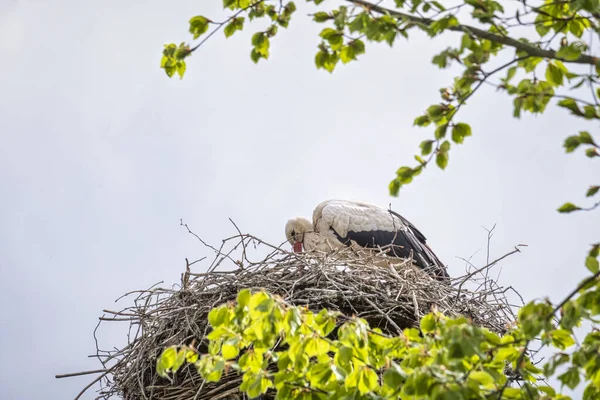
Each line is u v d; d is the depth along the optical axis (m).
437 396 9.02
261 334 9.99
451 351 9.09
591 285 9.61
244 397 14.60
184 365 15.24
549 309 9.50
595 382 10.23
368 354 10.52
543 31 10.62
